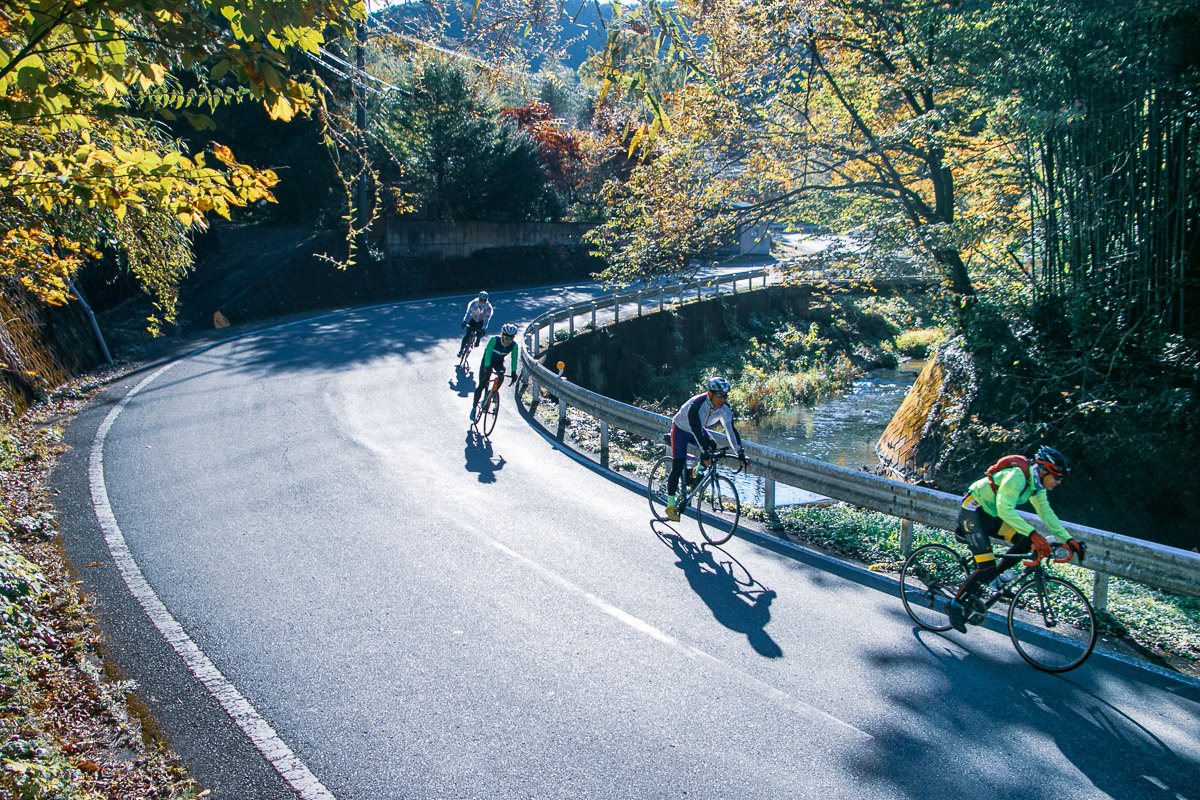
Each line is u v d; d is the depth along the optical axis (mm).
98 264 17875
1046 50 11352
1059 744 4230
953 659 5176
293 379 14484
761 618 5734
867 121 16281
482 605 5801
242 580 6113
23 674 4438
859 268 15062
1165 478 10359
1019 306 13508
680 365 26500
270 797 3723
